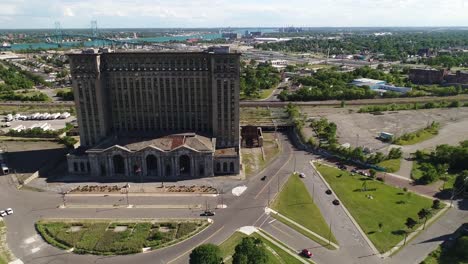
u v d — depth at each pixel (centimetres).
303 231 14150
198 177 19112
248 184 18250
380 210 15550
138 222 14788
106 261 12606
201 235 13975
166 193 17350
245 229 14325
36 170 19900
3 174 19450
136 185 18250
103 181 18750
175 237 13825
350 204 16062
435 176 17962
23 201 16650
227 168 19538
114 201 16638
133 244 13288
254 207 15975
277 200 16550
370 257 12650
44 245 13475
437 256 12575
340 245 13300
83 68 19788
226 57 19538
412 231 14062
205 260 11112
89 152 19100
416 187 17625
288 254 12788
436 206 15650
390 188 17512
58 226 14512
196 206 16112
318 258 12606
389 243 13375
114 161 19375
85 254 12962
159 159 19050
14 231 14325
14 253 13000
